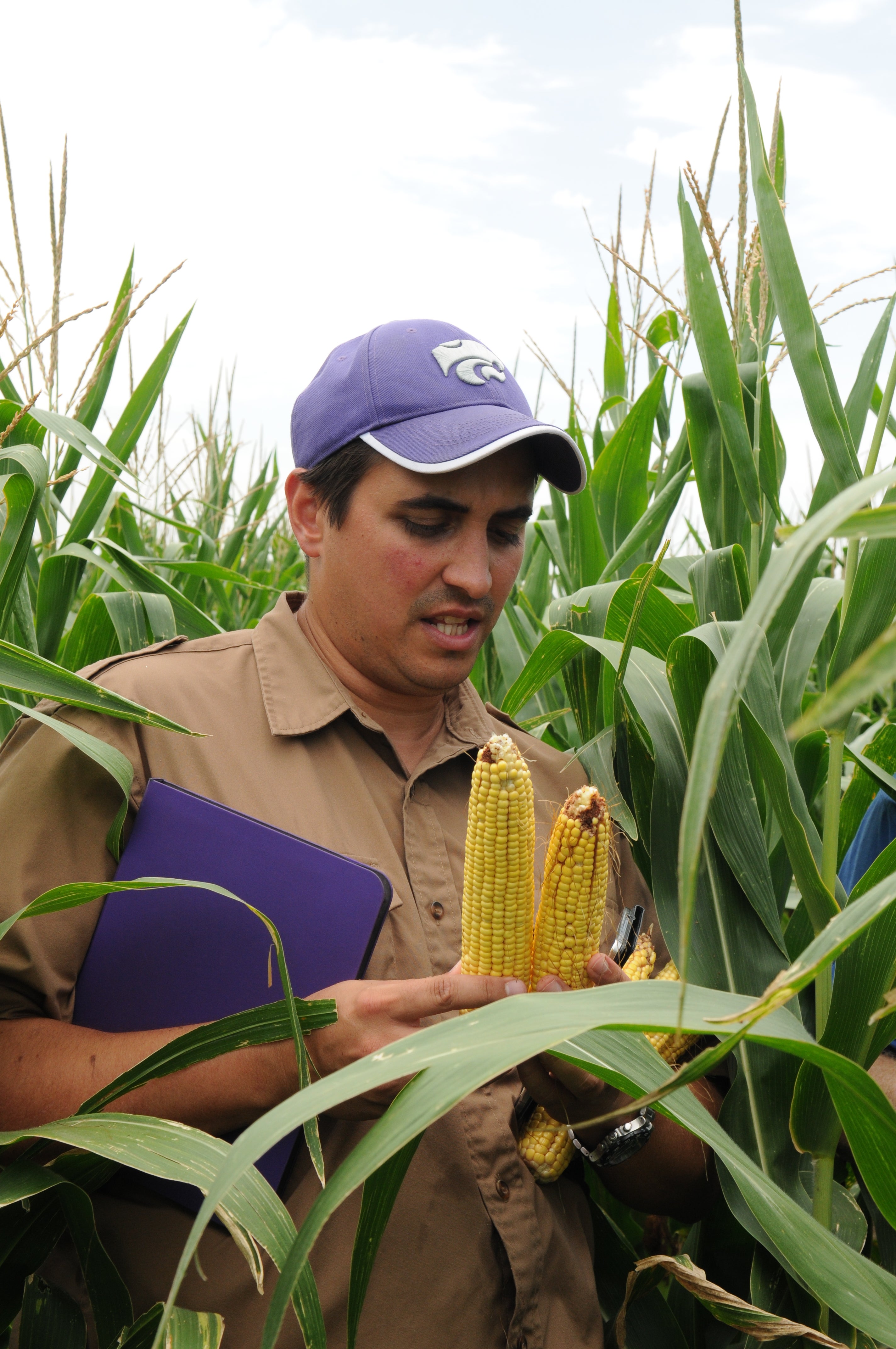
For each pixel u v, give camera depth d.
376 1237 1.06
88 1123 1.13
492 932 1.21
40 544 2.34
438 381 1.54
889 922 1.28
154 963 1.35
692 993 0.94
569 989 1.25
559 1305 1.46
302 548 1.68
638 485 2.71
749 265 1.85
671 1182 1.56
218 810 1.39
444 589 1.51
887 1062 1.53
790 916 2.32
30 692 1.34
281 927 1.34
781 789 1.42
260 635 1.67
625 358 3.16
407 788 1.59
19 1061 1.31
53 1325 1.29
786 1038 0.90
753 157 1.48
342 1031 1.19
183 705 1.54
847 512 0.51
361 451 1.50
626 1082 1.01
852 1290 1.06
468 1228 1.40
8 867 1.37
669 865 1.56
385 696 1.64
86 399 2.39
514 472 1.56
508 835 1.17
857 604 1.43
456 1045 0.85
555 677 3.00
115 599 2.32
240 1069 1.26
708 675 1.56
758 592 0.54
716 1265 1.74
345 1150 1.35
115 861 1.44
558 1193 1.57
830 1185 1.41
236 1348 1.28
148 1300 1.32
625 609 2.00
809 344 1.43
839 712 0.46
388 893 1.34
